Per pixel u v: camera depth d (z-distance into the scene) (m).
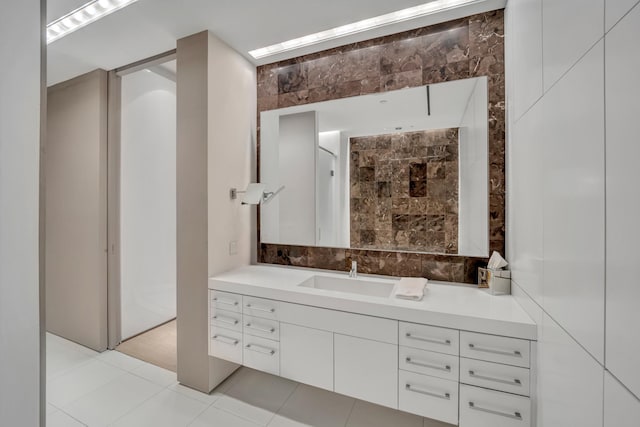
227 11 1.79
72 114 2.72
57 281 2.86
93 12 1.81
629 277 0.63
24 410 0.65
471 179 1.85
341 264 2.23
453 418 1.38
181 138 2.10
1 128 0.62
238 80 2.29
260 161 2.49
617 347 0.67
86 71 2.59
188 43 2.06
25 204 0.66
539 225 1.16
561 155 0.95
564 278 0.94
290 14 1.83
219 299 1.97
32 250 0.67
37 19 0.68
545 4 1.08
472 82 1.82
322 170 2.27
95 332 2.59
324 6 1.76
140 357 2.49
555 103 1.00
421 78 1.96
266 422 1.76
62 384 2.11
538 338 1.19
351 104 2.17
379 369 1.52
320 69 2.27
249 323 1.86
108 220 2.63
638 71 0.60
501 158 1.76
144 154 2.93
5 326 0.62
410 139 2.01
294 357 1.72
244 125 2.37
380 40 2.07
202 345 2.04
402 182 2.04
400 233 2.06
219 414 1.82
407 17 1.84
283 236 2.42
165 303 3.18
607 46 0.70
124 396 1.98
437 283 1.93
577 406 0.85
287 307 1.73
